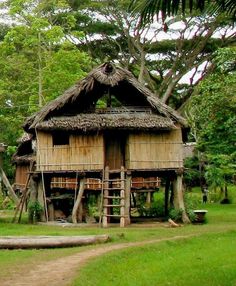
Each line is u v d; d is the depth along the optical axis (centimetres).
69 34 4178
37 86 3650
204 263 1525
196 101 3178
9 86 3706
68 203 3005
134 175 2831
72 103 2712
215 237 2077
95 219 2889
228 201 4259
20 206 2939
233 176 4153
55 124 2650
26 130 2822
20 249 1777
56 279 1277
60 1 3884
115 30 4369
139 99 2766
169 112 2695
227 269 1430
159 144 2734
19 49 3959
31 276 1320
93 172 2727
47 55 3644
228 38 4375
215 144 2912
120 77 2689
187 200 2883
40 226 2583
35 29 3566
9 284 1238
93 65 4416
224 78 2819
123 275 1366
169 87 4509
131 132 2720
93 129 2644
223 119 2781
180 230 2347
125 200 2670
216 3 1202
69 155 2728
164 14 1159
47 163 2734
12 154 4081
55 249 1778
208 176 3612
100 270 1398
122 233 2117
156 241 1922
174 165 2727
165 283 1273
